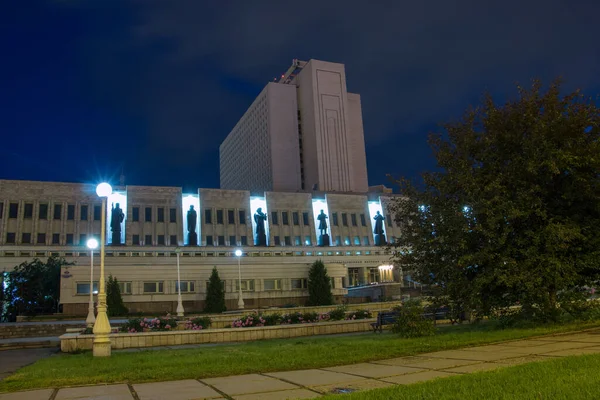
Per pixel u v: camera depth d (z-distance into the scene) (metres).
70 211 84.50
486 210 19.95
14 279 58.22
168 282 59.59
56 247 81.38
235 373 11.84
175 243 88.69
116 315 51.94
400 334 19.06
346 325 25.98
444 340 16.31
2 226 79.88
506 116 21.91
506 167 21.36
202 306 60.56
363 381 10.08
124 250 85.06
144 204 88.81
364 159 157.62
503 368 10.02
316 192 105.12
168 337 22.58
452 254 21.59
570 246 20.19
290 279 65.75
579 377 8.31
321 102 146.62
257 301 63.22
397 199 24.22
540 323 19.45
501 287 21.08
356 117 159.75
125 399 9.08
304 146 150.00
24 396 9.66
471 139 22.16
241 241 93.81
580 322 19.05
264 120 155.50
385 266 66.88
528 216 20.23
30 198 82.50
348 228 102.75
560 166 19.72
